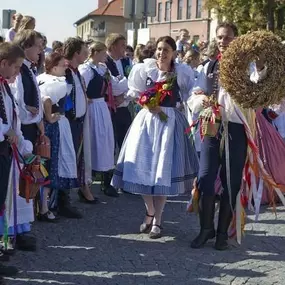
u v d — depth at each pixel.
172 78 5.43
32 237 5.10
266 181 5.26
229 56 4.80
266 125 6.32
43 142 5.23
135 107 8.06
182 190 5.40
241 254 5.07
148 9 11.84
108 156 6.91
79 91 6.18
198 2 49.50
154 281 4.42
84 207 6.59
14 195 4.68
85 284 4.33
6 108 4.40
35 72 5.65
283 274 4.62
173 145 5.40
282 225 5.96
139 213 6.39
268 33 4.84
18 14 7.89
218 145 5.07
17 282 4.32
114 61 7.57
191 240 5.44
